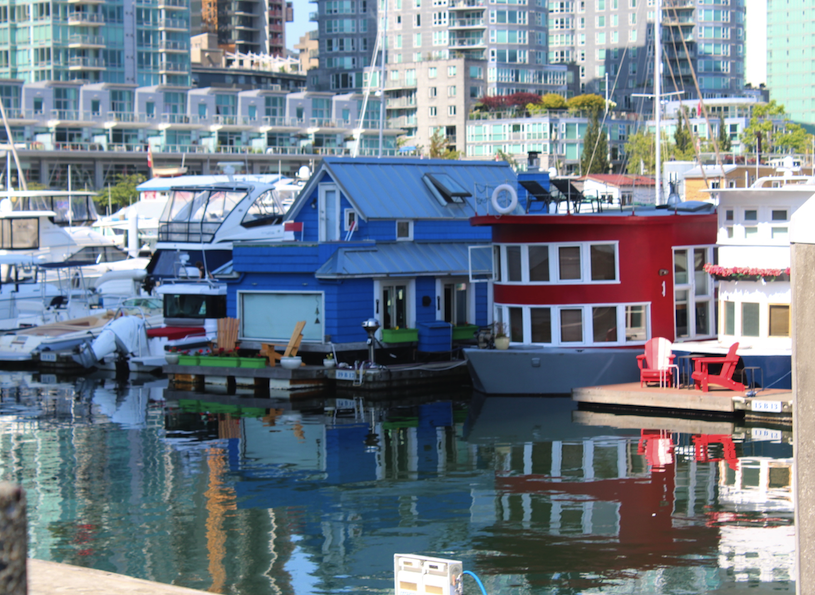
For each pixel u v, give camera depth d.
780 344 25.38
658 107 47.72
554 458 20.94
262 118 133.00
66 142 115.00
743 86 176.25
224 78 158.12
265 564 14.63
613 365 27.81
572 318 28.69
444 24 152.00
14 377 35.28
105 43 127.94
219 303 37.16
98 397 30.42
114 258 59.09
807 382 4.90
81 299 42.94
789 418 23.30
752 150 125.12
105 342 35.94
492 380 28.97
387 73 147.50
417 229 34.12
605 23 169.75
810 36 195.75
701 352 25.91
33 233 49.81
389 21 155.00
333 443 23.02
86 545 15.58
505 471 19.97
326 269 31.23
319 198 34.25
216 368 32.03
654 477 19.11
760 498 17.45
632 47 167.25
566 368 28.08
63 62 125.56
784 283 25.16
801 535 4.92
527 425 24.52
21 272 45.12
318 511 17.34
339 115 140.62
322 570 14.32
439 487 18.84
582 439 22.67
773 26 199.38
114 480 19.78
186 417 26.73
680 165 56.69
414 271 32.47
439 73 143.00
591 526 16.09
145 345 36.34
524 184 31.73
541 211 36.62
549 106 141.00
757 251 25.41
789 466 19.66
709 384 25.92
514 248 29.22
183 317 37.62
